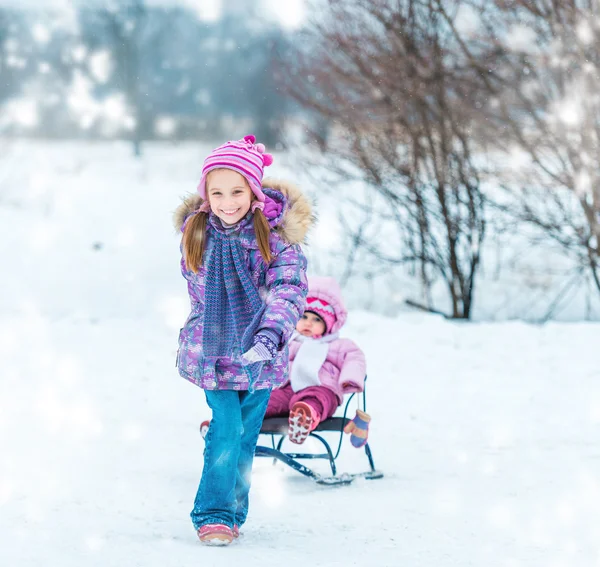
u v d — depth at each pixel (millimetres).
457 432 9703
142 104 47281
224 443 5965
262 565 5336
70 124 50375
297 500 7230
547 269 18688
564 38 15180
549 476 7988
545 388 11523
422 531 6289
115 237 25625
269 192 6066
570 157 15617
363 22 16938
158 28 44844
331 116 17328
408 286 18922
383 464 8594
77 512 6566
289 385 8484
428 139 16562
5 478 7555
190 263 6020
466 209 17594
